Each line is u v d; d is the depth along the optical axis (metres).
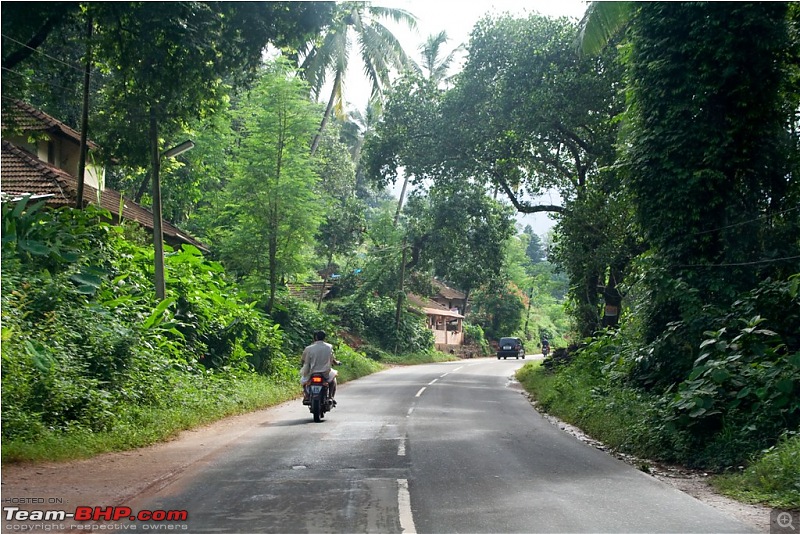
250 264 27.11
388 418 14.72
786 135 14.37
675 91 14.05
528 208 27.70
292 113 26.20
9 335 11.23
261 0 14.23
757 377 10.40
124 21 13.84
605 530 6.19
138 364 14.35
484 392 23.11
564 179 28.02
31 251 15.12
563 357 26.58
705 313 13.55
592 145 23.89
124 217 24.56
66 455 9.34
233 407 15.63
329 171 46.59
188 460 9.54
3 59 14.87
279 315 28.38
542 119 23.73
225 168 33.66
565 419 15.84
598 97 22.69
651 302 15.30
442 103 26.06
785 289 12.08
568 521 6.48
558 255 24.55
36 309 13.55
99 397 11.63
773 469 8.05
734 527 6.36
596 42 16.86
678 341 14.09
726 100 14.12
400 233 46.41
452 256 42.59
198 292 20.36
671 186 14.38
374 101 37.19
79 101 20.38
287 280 30.47
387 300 48.97
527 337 74.62
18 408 10.10
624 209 19.09
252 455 9.95
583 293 26.28
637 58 14.83
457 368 39.88
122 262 19.14
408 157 26.55
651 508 7.07
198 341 19.06
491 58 24.66
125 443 10.60
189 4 13.64
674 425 10.54
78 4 14.27
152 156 17.69
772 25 13.47
